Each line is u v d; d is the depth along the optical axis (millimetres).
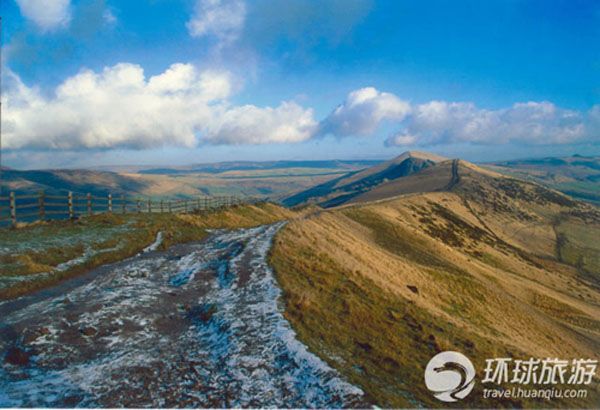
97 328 13312
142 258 23703
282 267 21000
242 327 13867
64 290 16672
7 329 12273
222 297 17109
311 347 12469
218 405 9695
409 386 11156
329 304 16750
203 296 17641
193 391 10273
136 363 11461
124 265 21547
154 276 20297
